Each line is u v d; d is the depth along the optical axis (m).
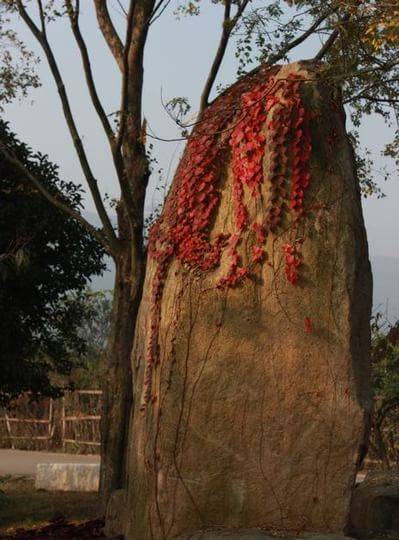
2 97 12.34
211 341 7.47
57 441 23.45
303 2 9.55
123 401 10.30
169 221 7.97
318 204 7.43
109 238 10.48
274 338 7.36
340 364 7.25
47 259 13.00
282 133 7.51
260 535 6.90
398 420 14.12
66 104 10.16
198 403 7.41
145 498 7.57
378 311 13.15
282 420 7.25
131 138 10.60
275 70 8.55
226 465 7.30
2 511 12.56
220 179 7.80
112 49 10.88
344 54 9.04
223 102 8.45
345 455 7.14
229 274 7.49
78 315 13.97
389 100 9.67
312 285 7.35
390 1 8.11
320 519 7.11
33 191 12.26
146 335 7.89
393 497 8.76
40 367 13.61
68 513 11.89
